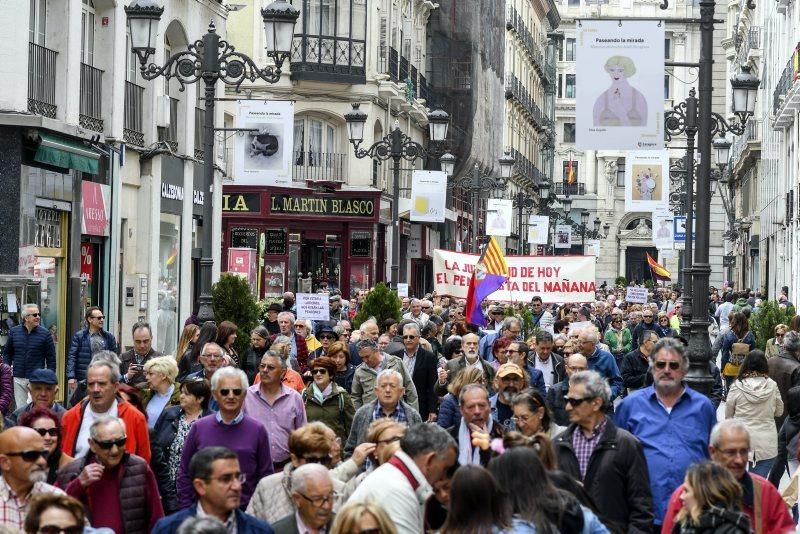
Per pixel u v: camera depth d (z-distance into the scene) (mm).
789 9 76875
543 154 159750
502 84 110188
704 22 28625
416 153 48844
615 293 94062
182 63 31406
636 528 14336
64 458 16250
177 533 10891
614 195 173750
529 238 91250
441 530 11125
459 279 40656
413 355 26047
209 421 16375
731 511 12398
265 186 66812
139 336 24875
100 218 40188
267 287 67688
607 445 14531
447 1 90312
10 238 34625
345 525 10906
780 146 83375
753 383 22516
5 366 24094
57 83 37844
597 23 30781
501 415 19656
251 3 69375
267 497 14492
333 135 72062
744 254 116750
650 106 30828
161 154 45156
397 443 13500
